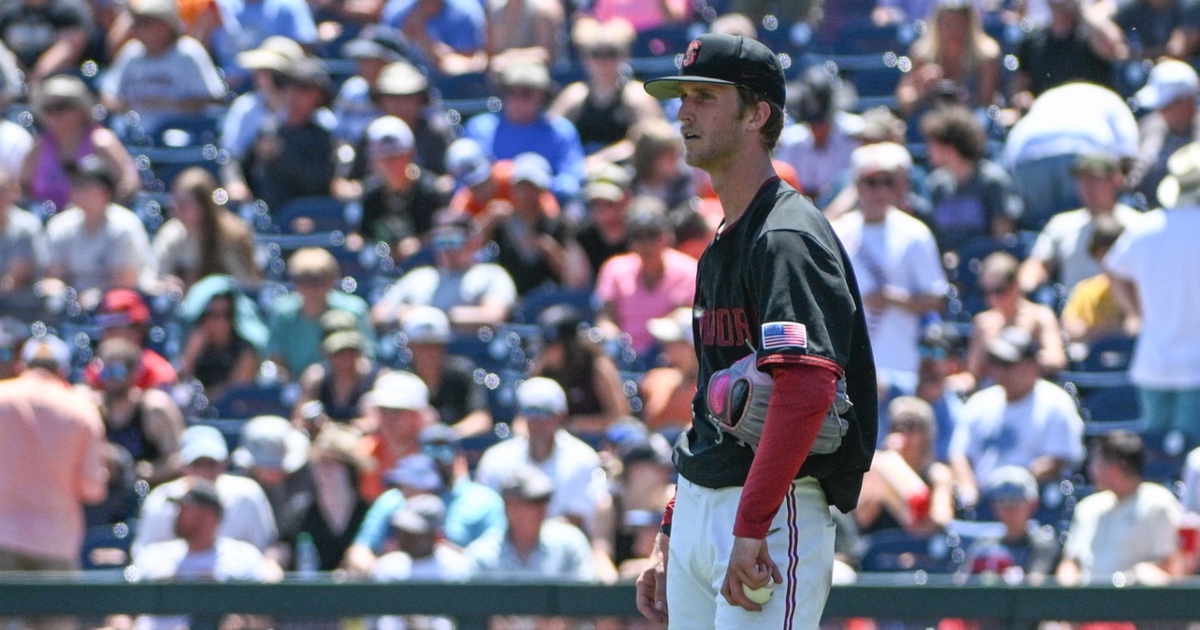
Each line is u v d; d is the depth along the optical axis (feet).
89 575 82.17
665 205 109.09
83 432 82.02
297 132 118.01
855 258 94.89
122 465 90.58
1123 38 130.52
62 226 108.37
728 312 38.93
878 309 93.76
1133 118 117.50
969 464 89.66
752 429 38.11
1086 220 105.19
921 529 83.71
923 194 109.09
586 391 93.76
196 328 101.09
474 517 80.43
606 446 92.02
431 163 117.70
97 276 107.55
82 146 118.21
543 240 106.93
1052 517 86.79
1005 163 116.37
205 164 123.54
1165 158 114.62
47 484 81.10
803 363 36.40
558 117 118.01
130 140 126.72
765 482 36.58
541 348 95.20
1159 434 91.86
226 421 98.07
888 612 61.87
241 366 101.14
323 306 101.86
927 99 122.83
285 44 124.67
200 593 64.08
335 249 111.45
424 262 109.91
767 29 135.03
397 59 123.54
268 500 84.94
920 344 93.09
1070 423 89.10
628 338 100.07
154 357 99.14
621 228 106.73
